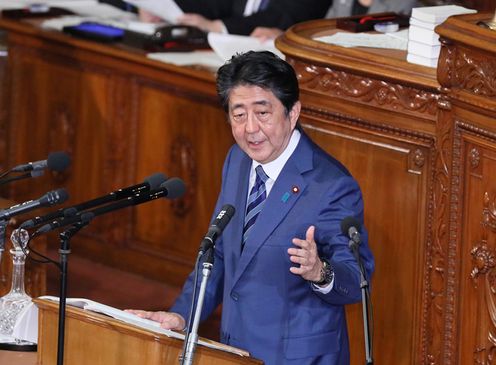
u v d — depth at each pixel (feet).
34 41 90.99
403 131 57.93
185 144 83.25
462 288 55.16
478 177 53.21
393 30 67.26
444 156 55.57
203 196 83.05
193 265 84.17
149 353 43.27
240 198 47.55
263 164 46.83
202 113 81.87
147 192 43.86
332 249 45.52
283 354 46.34
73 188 90.74
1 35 92.68
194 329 40.60
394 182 59.00
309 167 46.47
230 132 80.64
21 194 93.45
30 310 49.90
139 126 85.81
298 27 65.41
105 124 87.76
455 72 53.16
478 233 53.57
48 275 87.40
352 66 58.59
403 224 59.00
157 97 84.28
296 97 45.21
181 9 93.50
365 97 58.90
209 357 43.50
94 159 88.99
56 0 101.14
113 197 44.27
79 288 85.05
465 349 55.26
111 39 86.43
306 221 45.91
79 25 89.66
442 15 56.39
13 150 94.07
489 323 53.47
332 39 63.87
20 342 49.80
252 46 82.23
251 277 46.68
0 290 58.49
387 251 59.82
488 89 51.16
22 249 49.90
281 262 46.16
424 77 56.18
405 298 59.47
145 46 85.51
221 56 81.87
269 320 46.50
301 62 61.36
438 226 56.29
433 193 56.95
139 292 84.69
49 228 42.27
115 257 88.22
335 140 60.90
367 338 41.83
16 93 93.09
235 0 95.96
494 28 52.01
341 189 46.01
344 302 45.47
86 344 44.52
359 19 67.77
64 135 90.48
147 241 86.58
